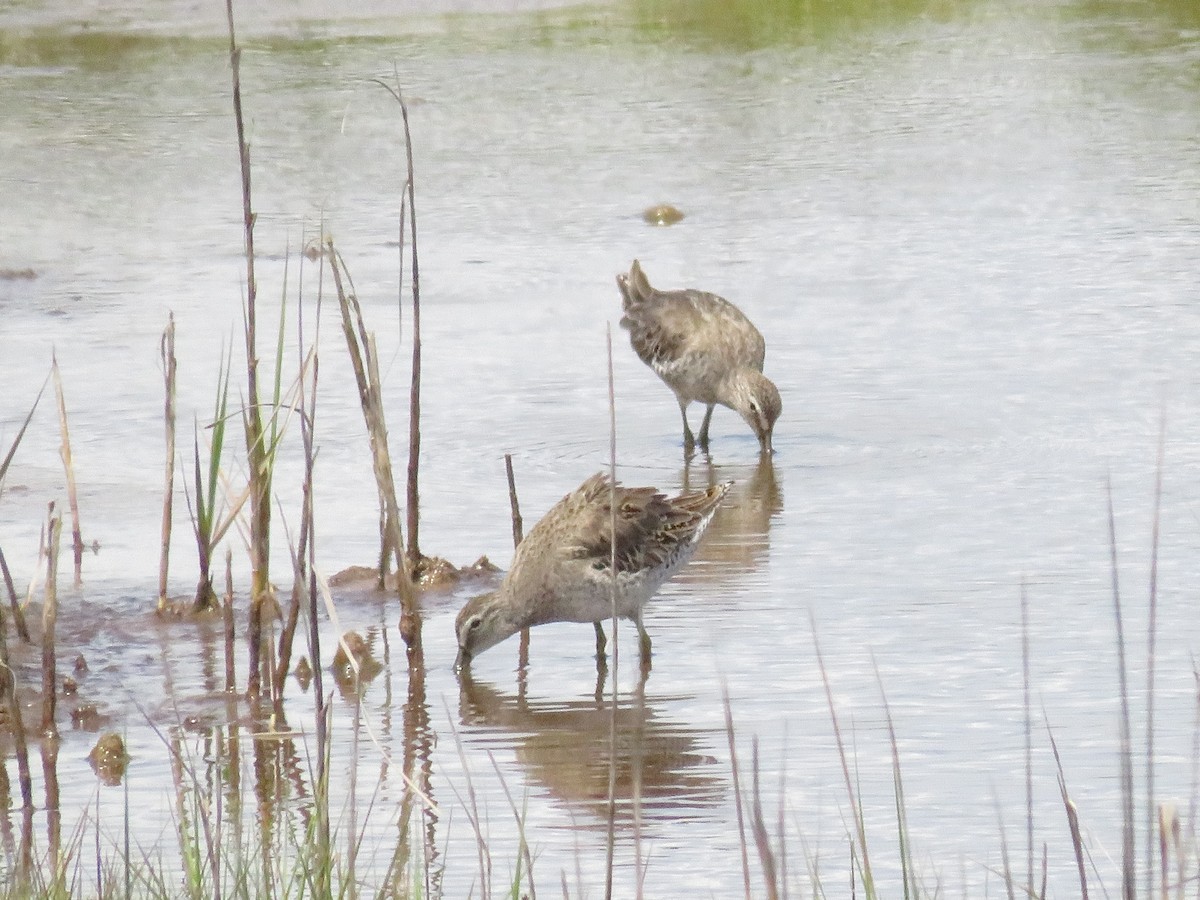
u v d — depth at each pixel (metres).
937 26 41.62
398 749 10.81
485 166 30.20
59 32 40.19
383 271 24.00
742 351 17.59
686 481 16.23
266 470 11.62
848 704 11.16
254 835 9.55
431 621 13.04
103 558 14.10
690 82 36.38
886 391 18.66
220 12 41.97
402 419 17.98
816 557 14.00
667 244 25.30
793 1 43.72
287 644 11.45
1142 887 8.79
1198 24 40.81
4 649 10.52
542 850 9.45
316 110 33.78
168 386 13.10
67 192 28.38
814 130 32.47
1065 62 37.50
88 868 9.18
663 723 11.06
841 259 24.17
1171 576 13.20
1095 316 20.94
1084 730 10.62
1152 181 28.11
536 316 21.86
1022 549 13.93
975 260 23.83
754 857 9.27
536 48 39.34
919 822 9.62
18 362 19.73
